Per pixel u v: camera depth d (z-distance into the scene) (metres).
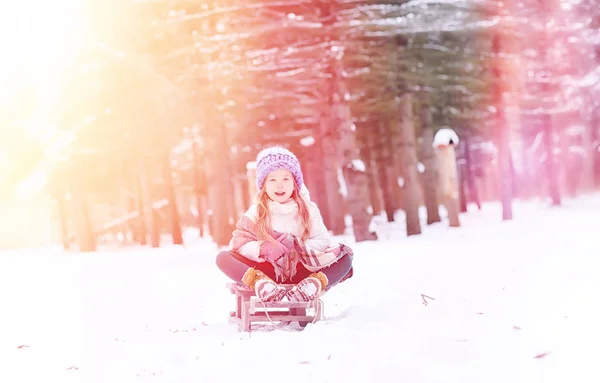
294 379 2.93
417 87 17.88
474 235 12.81
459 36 17.09
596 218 13.88
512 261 7.48
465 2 15.98
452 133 16.22
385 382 2.79
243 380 2.98
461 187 22.78
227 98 15.67
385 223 20.80
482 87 18.33
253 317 4.49
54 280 10.04
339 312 5.24
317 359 3.28
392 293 5.93
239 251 4.71
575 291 4.71
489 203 31.52
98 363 3.66
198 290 7.56
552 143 21.53
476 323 3.92
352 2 14.95
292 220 4.79
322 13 14.95
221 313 5.72
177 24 14.80
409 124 15.98
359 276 7.55
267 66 15.30
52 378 3.38
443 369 2.90
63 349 4.24
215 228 15.05
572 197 26.25
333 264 4.68
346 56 15.48
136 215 21.81
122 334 4.75
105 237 24.88
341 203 18.20
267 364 3.24
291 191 4.80
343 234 18.08
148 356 3.71
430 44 16.84
